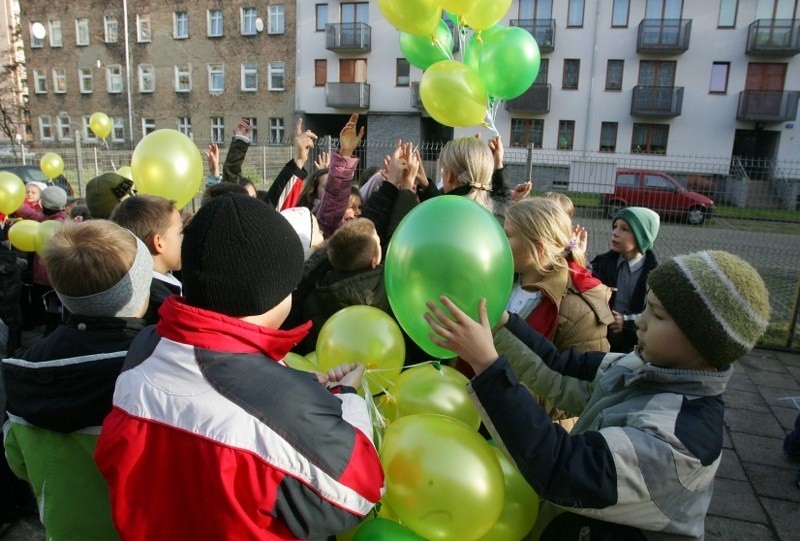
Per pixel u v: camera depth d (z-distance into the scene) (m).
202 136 28.41
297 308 2.45
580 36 22.72
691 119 22.44
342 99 25.22
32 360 1.32
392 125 25.31
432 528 1.19
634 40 22.36
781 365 4.88
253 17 26.59
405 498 1.19
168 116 28.91
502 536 1.33
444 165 2.53
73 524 1.28
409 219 1.35
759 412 3.94
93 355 1.29
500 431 1.09
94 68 29.84
